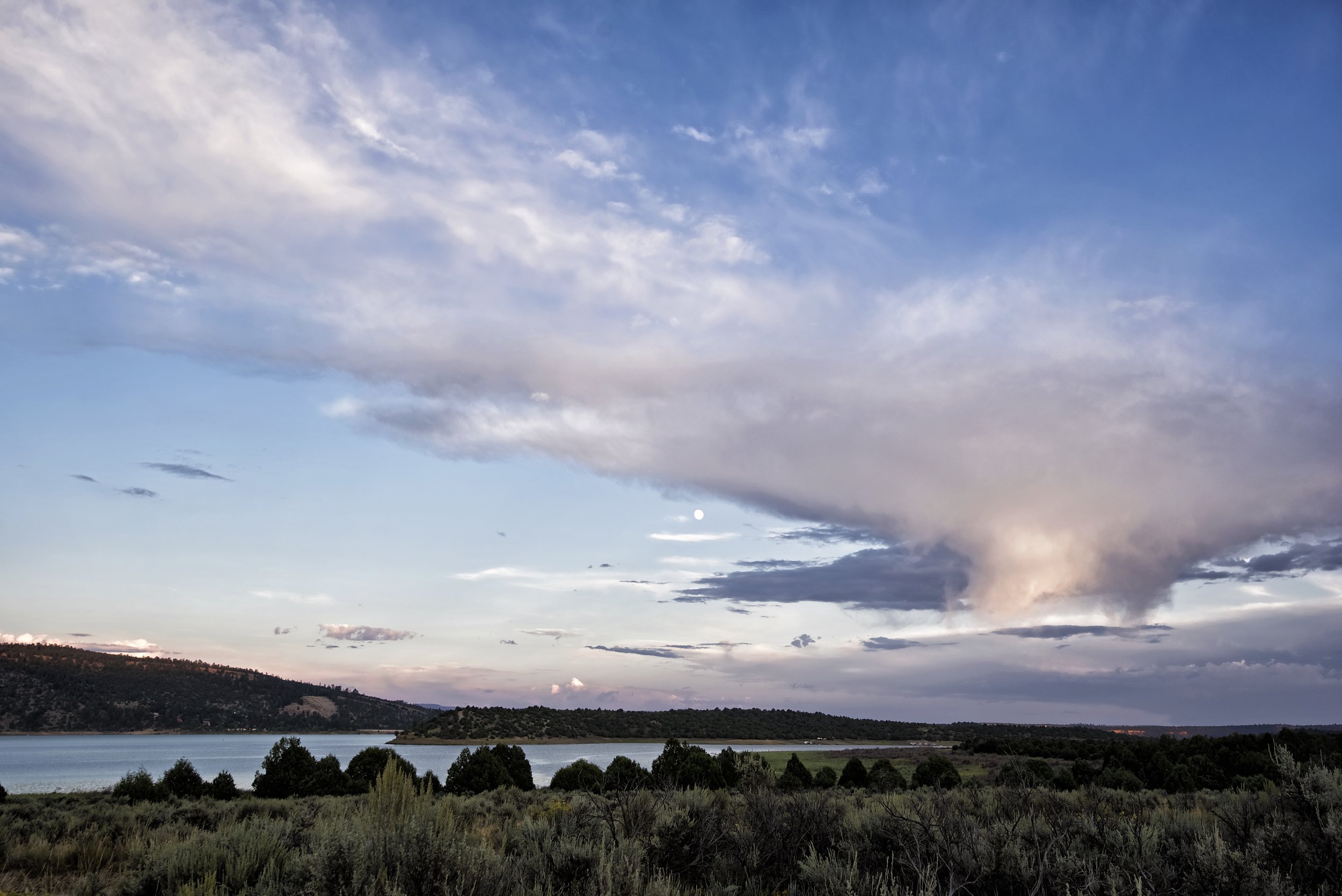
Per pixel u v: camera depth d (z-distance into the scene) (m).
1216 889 6.54
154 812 22.00
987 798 11.37
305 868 7.77
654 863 8.66
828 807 11.05
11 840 16.28
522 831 11.01
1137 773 40.56
